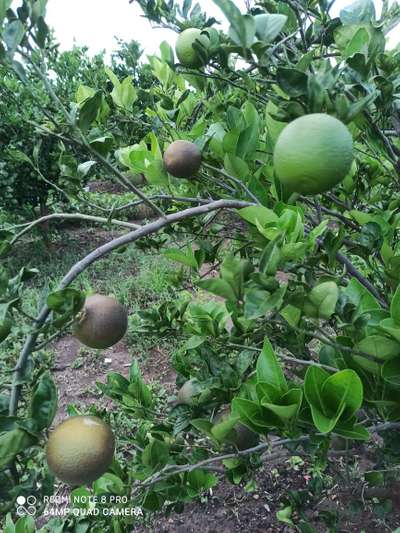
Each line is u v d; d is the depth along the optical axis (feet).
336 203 7.10
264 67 4.69
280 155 3.81
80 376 17.02
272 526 10.75
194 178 6.77
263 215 4.65
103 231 35.29
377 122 5.69
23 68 3.55
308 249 4.80
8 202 27.68
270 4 7.15
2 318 3.23
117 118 9.07
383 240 5.65
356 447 7.68
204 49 5.32
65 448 3.41
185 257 7.13
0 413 3.53
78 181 5.44
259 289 4.08
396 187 8.03
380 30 4.99
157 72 9.24
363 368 4.89
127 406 7.44
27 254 29.01
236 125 6.33
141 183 8.60
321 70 4.45
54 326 3.42
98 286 24.32
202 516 11.20
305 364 5.99
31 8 3.58
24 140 24.80
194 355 7.07
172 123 8.41
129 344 18.88
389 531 9.43
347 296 4.78
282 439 5.73
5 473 3.50
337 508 9.27
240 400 4.58
